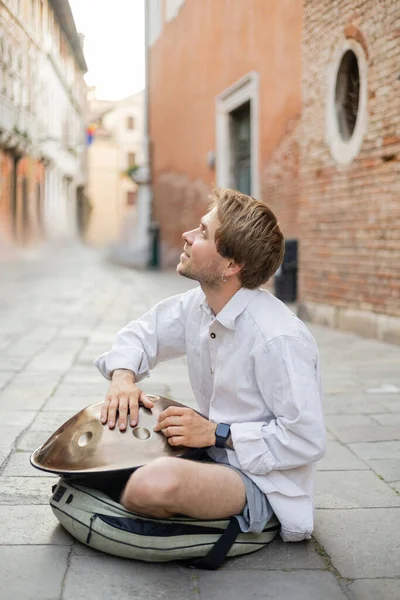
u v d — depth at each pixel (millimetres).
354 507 2801
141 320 2609
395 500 2883
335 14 7996
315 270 8758
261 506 2268
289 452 2205
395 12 6785
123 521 2246
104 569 2213
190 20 17266
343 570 2246
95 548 2316
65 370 5641
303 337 2238
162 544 2213
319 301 8688
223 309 2268
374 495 2939
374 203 7328
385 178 7094
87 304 11133
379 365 6055
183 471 2143
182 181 18984
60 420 4039
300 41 10453
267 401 2258
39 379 5258
